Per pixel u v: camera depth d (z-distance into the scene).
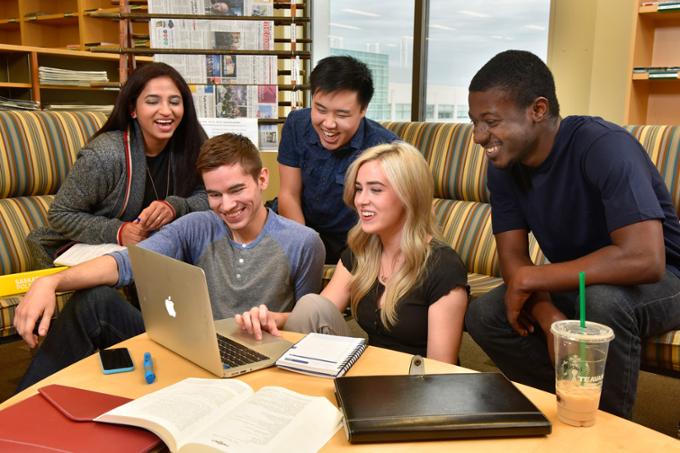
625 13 3.17
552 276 1.45
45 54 3.90
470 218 2.51
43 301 1.36
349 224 2.33
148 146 2.19
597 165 1.43
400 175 1.45
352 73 2.05
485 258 2.41
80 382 1.12
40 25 4.98
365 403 0.96
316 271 1.76
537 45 3.60
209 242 1.70
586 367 0.93
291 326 1.47
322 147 2.28
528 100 1.39
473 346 2.69
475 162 2.52
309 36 4.57
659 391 2.20
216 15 2.84
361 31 4.36
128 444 0.87
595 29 3.29
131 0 3.00
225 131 2.90
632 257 1.36
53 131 2.53
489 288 2.16
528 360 1.66
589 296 1.43
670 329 1.57
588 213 1.52
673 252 1.55
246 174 1.56
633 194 1.38
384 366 1.18
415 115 4.09
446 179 2.61
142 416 0.91
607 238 1.54
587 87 3.37
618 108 3.29
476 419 0.91
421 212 1.48
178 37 2.88
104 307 1.53
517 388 1.03
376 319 1.56
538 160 1.51
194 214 1.73
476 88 1.41
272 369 1.18
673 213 1.57
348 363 1.17
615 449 0.88
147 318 1.33
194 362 1.21
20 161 2.41
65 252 1.94
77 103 4.37
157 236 1.64
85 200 2.07
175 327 1.22
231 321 1.44
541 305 1.52
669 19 3.11
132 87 2.07
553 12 3.42
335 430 0.93
